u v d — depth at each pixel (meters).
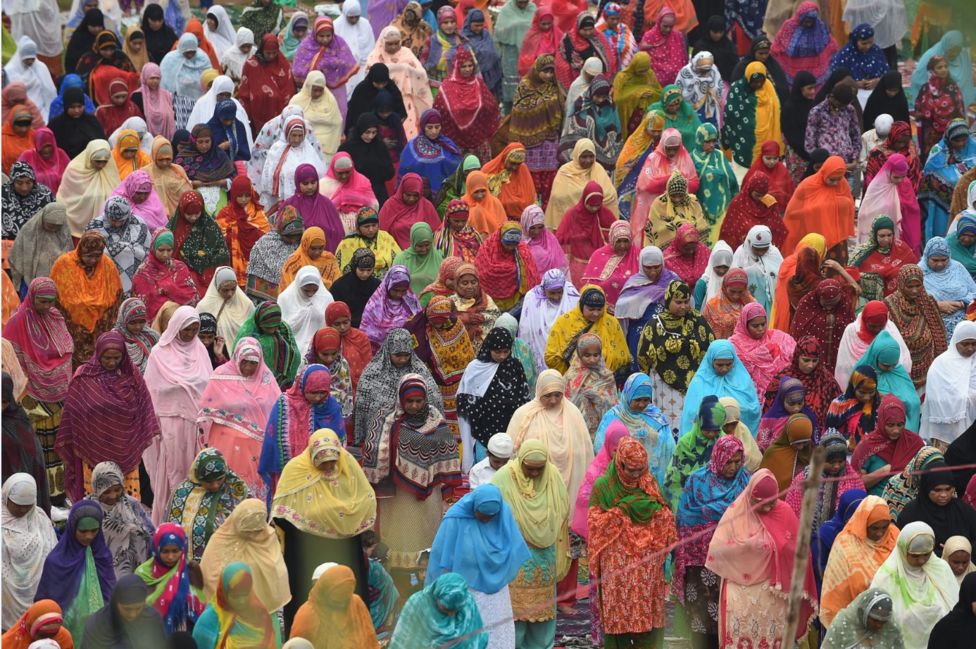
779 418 23.16
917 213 34.19
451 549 18.45
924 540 18.08
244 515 18.20
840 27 42.22
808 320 26.86
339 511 19.28
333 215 32.47
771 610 18.66
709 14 45.50
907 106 38.50
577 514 20.31
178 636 16.84
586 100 36.84
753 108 37.56
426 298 27.34
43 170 34.19
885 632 17.56
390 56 40.62
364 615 17.28
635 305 28.11
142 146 37.62
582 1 44.22
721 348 23.52
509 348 23.70
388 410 21.97
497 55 43.56
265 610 17.44
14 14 44.75
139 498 23.97
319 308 27.41
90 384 22.69
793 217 33.28
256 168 36.66
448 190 34.41
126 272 29.94
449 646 16.98
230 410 23.08
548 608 19.66
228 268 27.16
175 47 43.84
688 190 33.62
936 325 27.12
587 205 32.03
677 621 20.39
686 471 20.83
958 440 23.19
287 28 44.00
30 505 19.42
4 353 24.09
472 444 23.77
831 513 20.03
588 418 24.03
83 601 18.36
